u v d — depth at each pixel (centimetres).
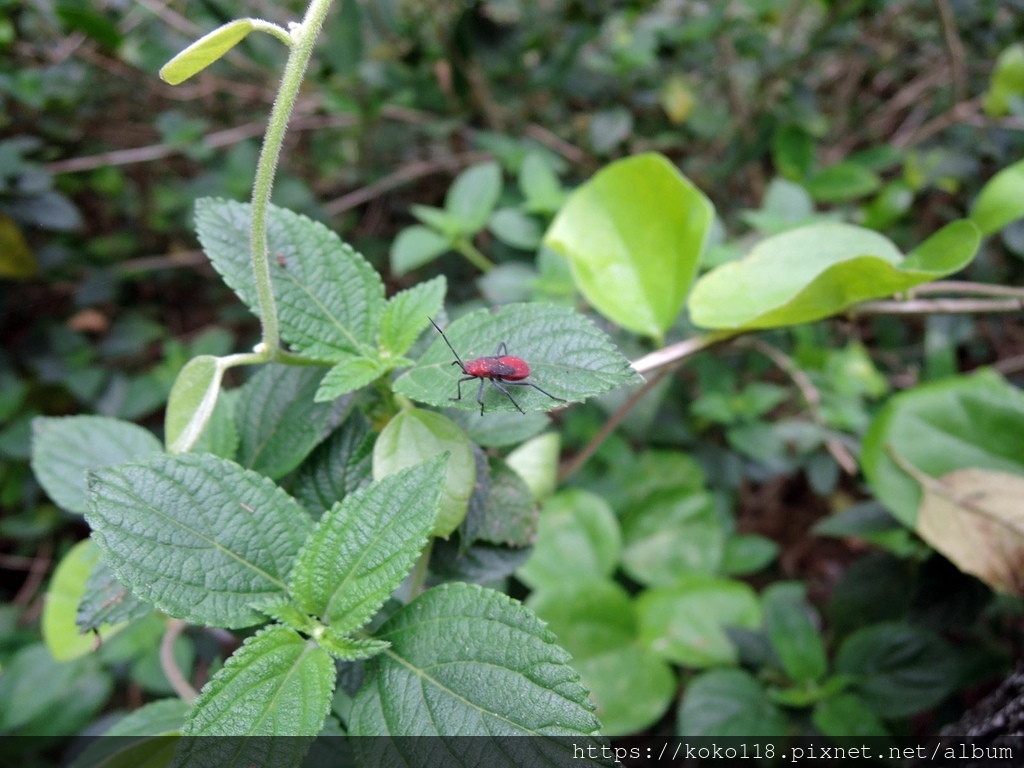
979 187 43
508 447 21
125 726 16
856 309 20
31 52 39
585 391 12
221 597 12
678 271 21
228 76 48
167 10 42
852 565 27
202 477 12
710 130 48
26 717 29
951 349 37
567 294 31
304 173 50
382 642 12
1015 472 21
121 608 13
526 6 48
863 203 51
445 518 14
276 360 14
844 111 52
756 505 46
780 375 44
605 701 28
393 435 14
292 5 47
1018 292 20
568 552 32
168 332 53
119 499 12
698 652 29
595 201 22
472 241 46
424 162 49
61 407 45
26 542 42
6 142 35
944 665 24
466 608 12
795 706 24
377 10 45
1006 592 19
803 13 56
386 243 49
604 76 47
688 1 50
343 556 12
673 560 34
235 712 11
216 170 45
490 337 13
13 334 47
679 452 39
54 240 46
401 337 15
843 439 34
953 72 38
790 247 20
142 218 50
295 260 15
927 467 21
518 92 47
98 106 44
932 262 17
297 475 15
